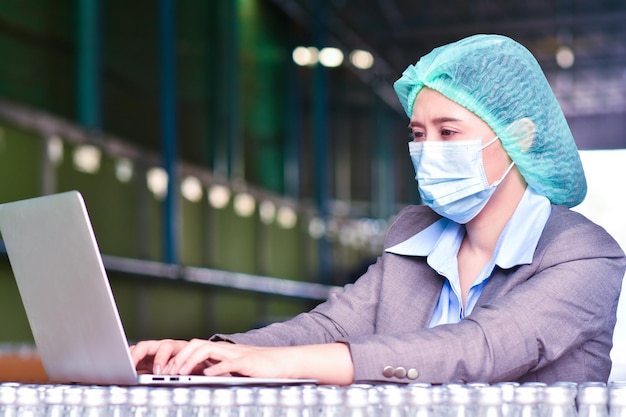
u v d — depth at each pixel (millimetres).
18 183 7941
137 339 9859
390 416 1054
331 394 1058
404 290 1906
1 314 7262
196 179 12250
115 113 9875
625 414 1020
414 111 1860
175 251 11117
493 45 1787
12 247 1537
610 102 22094
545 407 1052
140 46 10531
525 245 1723
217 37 13281
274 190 15906
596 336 1628
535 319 1541
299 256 16859
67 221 1380
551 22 18422
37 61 8430
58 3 8805
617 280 1658
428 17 18734
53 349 1540
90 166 9188
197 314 11742
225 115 13586
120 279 9508
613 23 18375
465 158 1773
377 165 20250
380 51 19578
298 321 1957
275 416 1072
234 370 1446
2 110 7676
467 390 1059
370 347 1477
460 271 1893
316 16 17469
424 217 2047
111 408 1110
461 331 1513
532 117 1781
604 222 8141
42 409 1138
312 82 17531
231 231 13625
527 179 1836
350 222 19094
